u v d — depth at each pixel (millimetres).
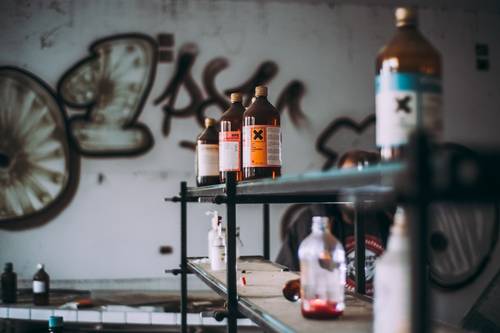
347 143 3859
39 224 3654
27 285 3625
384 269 778
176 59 3748
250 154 1424
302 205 3785
